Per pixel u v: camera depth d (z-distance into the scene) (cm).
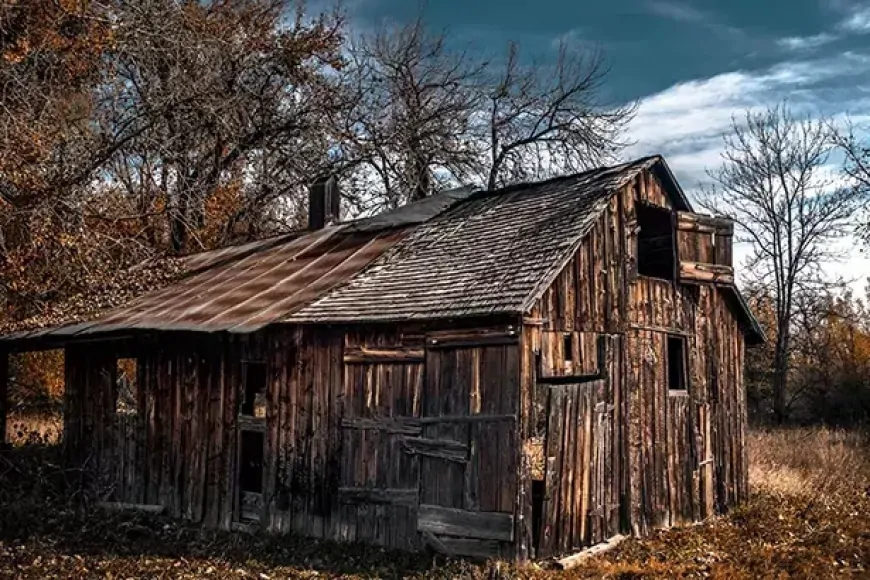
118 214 2052
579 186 1308
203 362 1404
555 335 1092
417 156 3350
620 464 1197
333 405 1209
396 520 1120
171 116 2211
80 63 2014
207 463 1373
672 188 1374
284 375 1278
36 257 1833
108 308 1659
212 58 2384
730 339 1503
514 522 998
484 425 1043
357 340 1192
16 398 2453
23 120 1681
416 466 1108
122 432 1527
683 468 1337
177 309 1487
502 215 1368
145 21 1998
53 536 1223
